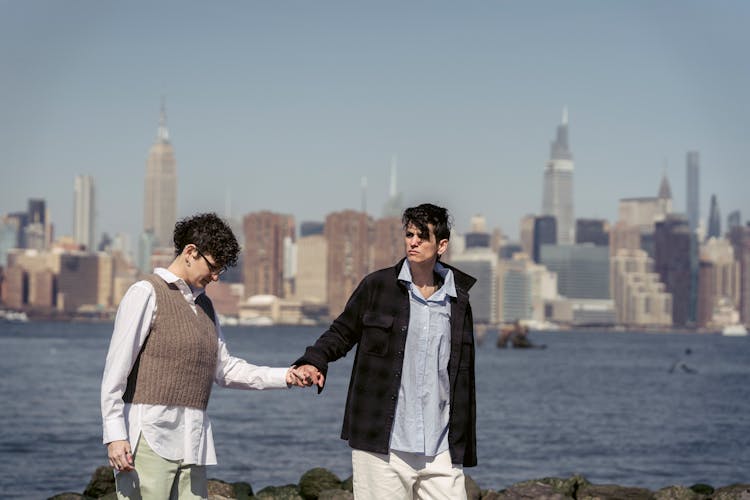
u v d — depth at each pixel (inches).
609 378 3393.2
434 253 227.3
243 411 1715.1
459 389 227.1
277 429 1407.5
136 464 208.4
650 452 1204.5
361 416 223.5
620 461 1110.4
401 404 223.3
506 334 7017.7
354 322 229.6
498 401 2218.3
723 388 2802.7
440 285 231.0
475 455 230.7
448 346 226.2
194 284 220.1
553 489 416.8
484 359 5221.5
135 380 210.1
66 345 6097.4
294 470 952.9
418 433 222.1
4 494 763.4
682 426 1599.4
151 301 211.0
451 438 225.6
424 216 225.1
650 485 931.3
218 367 227.8
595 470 1029.2
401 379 223.5
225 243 216.5
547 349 7229.3
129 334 207.9
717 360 5354.3
